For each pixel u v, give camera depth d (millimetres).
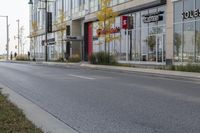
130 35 42812
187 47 32812
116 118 10188
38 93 15641
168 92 15688
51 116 10484
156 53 37906
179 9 33906
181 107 11742
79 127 9109
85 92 15812
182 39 33469
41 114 10758
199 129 8758
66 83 19828
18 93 15664
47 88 17500
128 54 43219
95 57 42250
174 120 9797
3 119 8578
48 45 76875
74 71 31031
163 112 10938
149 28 39219
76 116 10516
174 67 28875
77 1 59062
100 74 27094
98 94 15102
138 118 10133
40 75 25891
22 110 10500
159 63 36875
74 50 60562
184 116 10297
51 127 8961
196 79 21688
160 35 37281
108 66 35938
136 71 27859
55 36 71750
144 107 11844
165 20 36438
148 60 39281
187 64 28500
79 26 61250
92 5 52812
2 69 34469
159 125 9234
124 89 16859
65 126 9156
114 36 43906
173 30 34719
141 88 17250
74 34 60938
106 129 8891
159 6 37469
